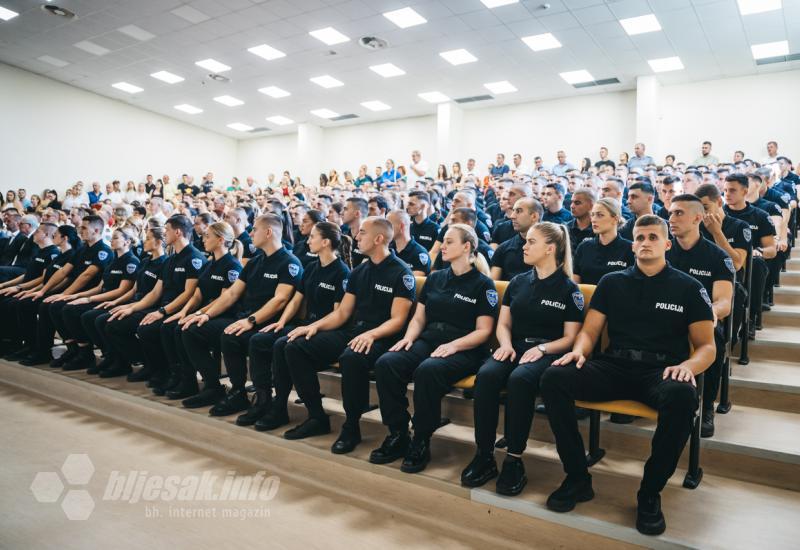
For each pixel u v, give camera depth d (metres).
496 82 10.11
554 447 2.34
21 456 2.61
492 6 7.07
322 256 2.95
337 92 11.07
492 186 6.75
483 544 1.86
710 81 9.56
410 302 2.60
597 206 2.81
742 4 6.76
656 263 2.01
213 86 10.98
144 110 13.05
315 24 7.82
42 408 3.40
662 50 8.29
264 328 2.81
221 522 2.01
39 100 11.02
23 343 4.35
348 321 2.73
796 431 2.12
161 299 3.59
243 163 15.34
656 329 1.98
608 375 1.93
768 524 1.69
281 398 2.63
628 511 1.78
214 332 2.99
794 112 8.94
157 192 11.84
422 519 2.03
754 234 3.29
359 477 2.22
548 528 1.78
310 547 1.84
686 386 1.72
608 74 9.49
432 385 2.14
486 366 2.09
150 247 3.78
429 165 12.47
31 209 8.87
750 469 1.98
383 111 12.38
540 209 3.07
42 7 7.62
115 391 3.24
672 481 1.99
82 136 11.80
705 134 9.59
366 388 2.39
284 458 2.45
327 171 14.02
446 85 10.38
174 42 8.71
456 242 2.43
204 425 2.77
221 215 6.60
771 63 8.66
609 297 2.09
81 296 3.98
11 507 2.12
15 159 10.75
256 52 9.02
